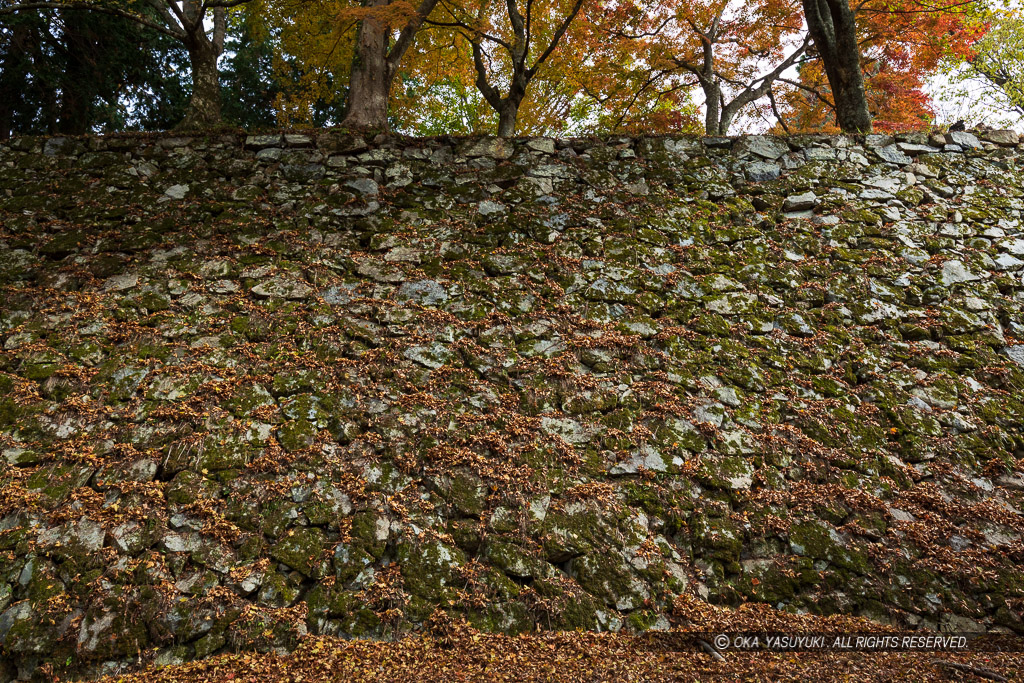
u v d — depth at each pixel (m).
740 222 7.66
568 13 11.73
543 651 4.30
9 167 7.84
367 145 8.20
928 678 3.84
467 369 6.06
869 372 6.32
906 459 5.68
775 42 14.56
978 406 6.12
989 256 7.47
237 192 7.69
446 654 4.26
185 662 4.13
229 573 4.52
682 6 13.02
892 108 14.57
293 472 5.11
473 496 5.12
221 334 6.14
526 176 7.99
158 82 15.18
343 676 3.96
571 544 4.91
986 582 4.89
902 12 10.98
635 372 6.16
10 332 6.04
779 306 6.85
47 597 4.30
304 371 5.87
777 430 5.81
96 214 7.33
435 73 12.98
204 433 5.29
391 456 5.30
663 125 15.19
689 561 4.98
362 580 4.61
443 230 7.34
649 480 5.38
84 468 5.00
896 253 7.38
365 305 6.51
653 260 7.17
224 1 9.48
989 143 8.81
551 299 6.71
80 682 4.00
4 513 4.71
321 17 10.22
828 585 4.86
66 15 12.38
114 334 6.04
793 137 8.52
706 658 4.23
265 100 20.16
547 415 5.75
